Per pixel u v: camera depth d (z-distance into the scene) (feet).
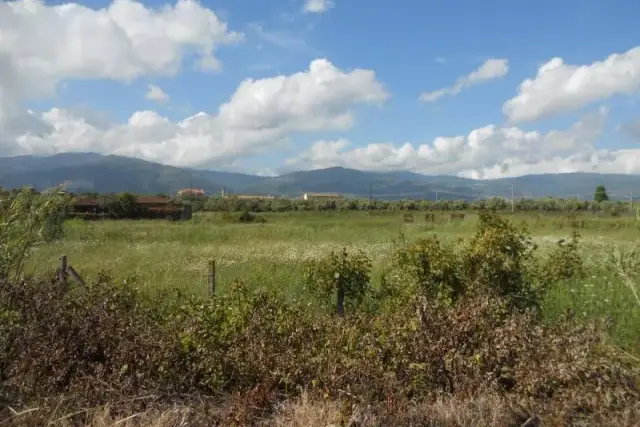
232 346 17.58
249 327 17.94
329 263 25.93
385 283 25.73
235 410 14.58
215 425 14.53
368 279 25.80
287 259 48.62
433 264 23.03
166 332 18.10
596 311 24.30
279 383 16.39
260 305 20.70
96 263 47.50
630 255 20.27
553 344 16.66
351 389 15.16
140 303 23.54
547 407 14.53
